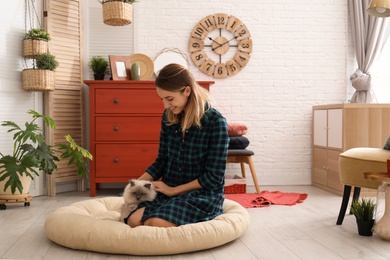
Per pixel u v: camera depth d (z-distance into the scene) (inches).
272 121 184.5
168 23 178.7
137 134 156.9
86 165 162.6
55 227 88.9
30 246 88.7
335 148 160.2
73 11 166.7
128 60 169.2
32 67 155.6
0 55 142.9
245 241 93.1
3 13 144.0
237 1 181.6
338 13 186.1
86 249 84.7
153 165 95.7
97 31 174.4
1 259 79.9
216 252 84.8
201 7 180.1
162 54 177.8
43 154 135.5
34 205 138.4
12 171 126.6
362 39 180.1
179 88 81.7
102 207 113.0
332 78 186.4
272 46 183.8
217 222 87.4
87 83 155.6
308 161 186.1
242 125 166.6
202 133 87.3
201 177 87.8
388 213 94.6
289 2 184.1
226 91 182.4
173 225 86.0
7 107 146.3
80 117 169.3
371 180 99.9
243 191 161.6
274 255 82.7
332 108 162.6
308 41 185.0
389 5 130.6
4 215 121.6
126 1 158.4
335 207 133.1
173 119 88.6
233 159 163.3
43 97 158.9
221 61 181.6
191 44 179.0
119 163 156.8
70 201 146.5
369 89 177.3
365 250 86.2
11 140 147.3
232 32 181.2
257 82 183.5
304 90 185.5
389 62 186.5
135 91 156.6
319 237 96.7
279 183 185.3
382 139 154.1
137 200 88.6
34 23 156.0
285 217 118.3
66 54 164.2
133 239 81.2
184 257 81.6
